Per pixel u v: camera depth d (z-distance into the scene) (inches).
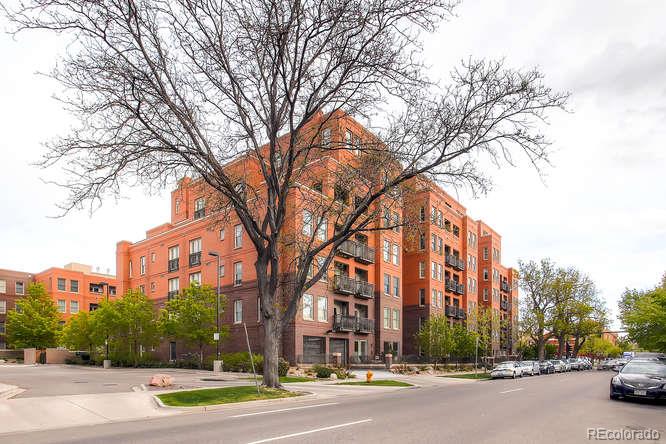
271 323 762.8
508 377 1508.4
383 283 1825.8
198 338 1439.5
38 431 419.5
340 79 706.2
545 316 2536.9
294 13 663.8
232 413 527.5
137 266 2134.6
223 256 1663.4
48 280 2908.5
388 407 582.9
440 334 1756.9
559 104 708.0
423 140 759.1
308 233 1398.9
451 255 2361.0
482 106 723.4
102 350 1865.2
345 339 1631.4
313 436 371.2
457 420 468.1
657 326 1455.5
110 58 656.4
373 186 820.6
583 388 941.8
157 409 556.4
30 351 2148.1
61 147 650.8
